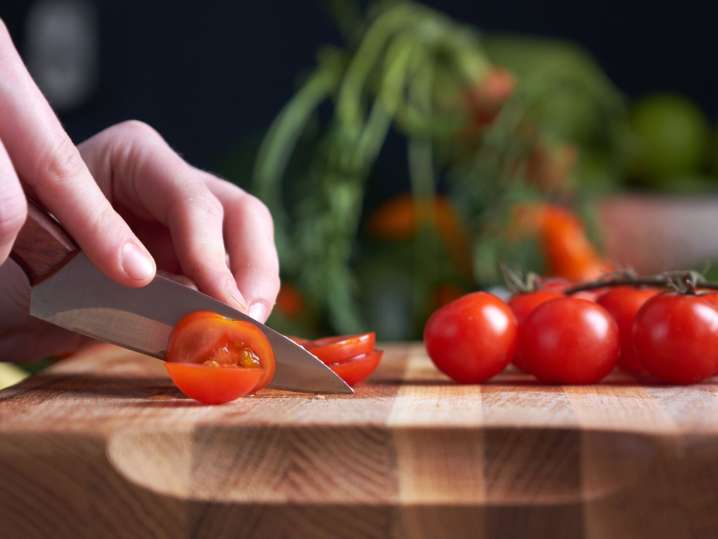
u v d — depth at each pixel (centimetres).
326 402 39
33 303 40
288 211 78
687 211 85
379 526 34
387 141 114
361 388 42
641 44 117
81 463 34
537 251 76
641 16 116
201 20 117
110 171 46
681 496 33
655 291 46
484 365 42
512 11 116
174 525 34
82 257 40
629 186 98
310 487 35
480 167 79
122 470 34
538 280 48
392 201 85
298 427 35
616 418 35
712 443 33
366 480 35
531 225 76
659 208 85
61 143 37
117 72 118
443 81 82
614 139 89
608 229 85
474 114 80
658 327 42
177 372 38
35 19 118
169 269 49
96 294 40
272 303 44
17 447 34
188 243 42
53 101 119
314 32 116
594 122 88
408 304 77
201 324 39
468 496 34
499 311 43
